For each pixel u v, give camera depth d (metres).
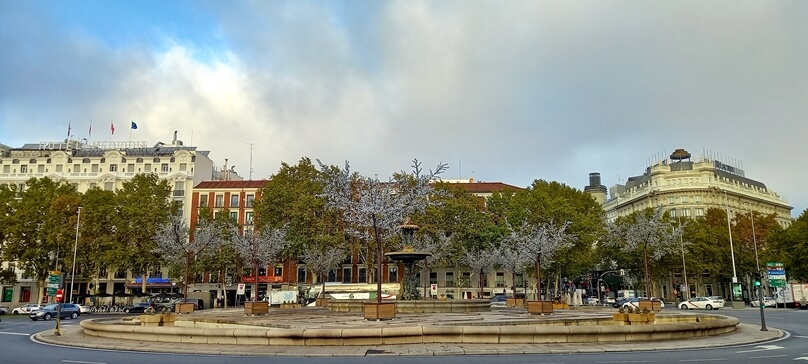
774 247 74.38
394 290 55.88
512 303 48.81
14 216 66.94
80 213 68.75
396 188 48.44
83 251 69.94
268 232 51.25
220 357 17.70
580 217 72.56
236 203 92.44
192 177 95.38
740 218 89.06
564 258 69.81
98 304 74.25
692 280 97.69
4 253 67.75
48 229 67.69
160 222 71.88
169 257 55.97
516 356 17.30
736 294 72.31
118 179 96.31
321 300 47.22
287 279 88.56
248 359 17.06
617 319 26.19
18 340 26.27
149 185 76.38
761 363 15.95
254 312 32.47
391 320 25.23
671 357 17.20
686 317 29.45
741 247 83.88
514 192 85.50
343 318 28.08
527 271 74.69
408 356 17.33
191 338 21.91
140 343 22.48
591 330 20.89
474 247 71.19
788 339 24.03
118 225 71.12
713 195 112.75
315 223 70.19
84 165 97.88
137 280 87.50
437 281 91.00
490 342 20.25
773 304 66.25
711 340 22.34
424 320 25.22
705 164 113.88
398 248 65.62
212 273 82.31
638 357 17.16
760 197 126.31
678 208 112.81
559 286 83.19
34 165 98.00
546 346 19.50
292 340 19.98
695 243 79.44
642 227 44.47
